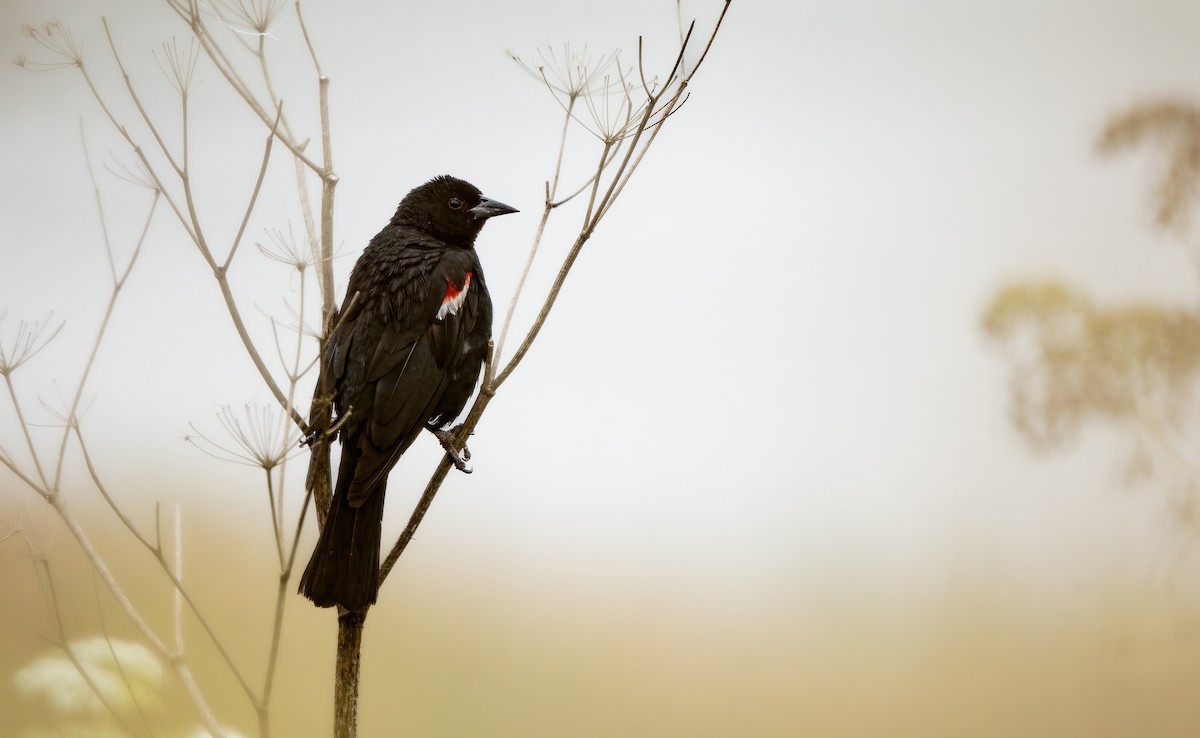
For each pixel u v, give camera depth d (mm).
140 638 9969
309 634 11453
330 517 5918
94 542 11820
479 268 8094
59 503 4742
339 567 5703
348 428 7168
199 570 11938
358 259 7977
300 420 6059
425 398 7355
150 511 12617
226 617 11320
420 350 7375
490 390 5871
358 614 5613
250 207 5160
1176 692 12281
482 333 8031
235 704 10141
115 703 4559
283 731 10023
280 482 4410
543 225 6016
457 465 5844
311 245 5898
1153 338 12406
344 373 7324
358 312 7570
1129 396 12602
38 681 4566
